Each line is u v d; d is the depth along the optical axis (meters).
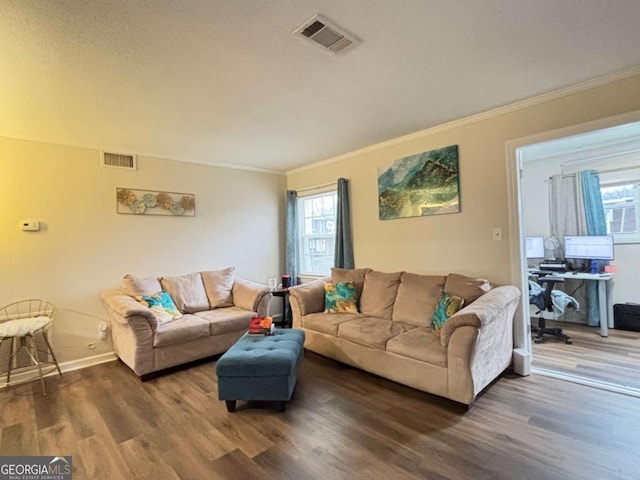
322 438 2.05
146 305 3.38
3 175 3.14
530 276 4.17
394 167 3.85
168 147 3.87
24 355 3.13
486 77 2.39
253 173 4.98
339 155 4.45
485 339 2.42
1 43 1.80
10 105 2.60
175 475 1.75
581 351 3.47
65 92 2.41
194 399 2.64
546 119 2.74
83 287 3.53
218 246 4.59
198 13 1.62
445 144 3.40
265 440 2.05
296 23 1.72
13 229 3.17
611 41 1.97
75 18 1.62
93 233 3.61
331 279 4.16
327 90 2.52
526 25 1.80
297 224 5.24
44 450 2.00
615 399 2.44
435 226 3.51
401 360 2.67
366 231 4.20
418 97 2.71
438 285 3.19
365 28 1.79
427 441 1.99
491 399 2.48
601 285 3.99
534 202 4.99
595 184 4.44
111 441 2.08
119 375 3.17
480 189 3.17
